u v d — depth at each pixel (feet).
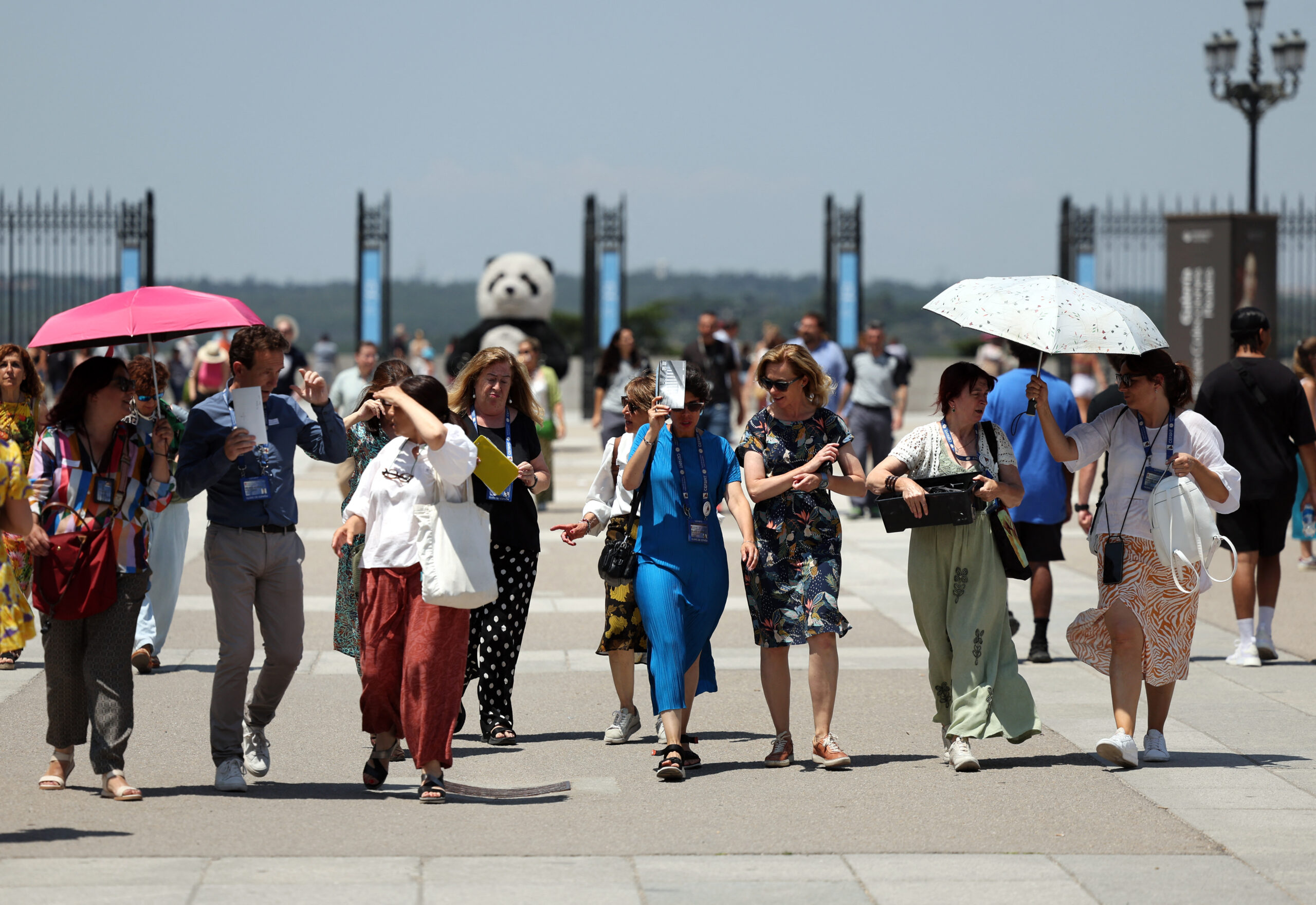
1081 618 52.16
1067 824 43.11
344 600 53.31
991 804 45.37
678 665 48.93
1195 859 39.73
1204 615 82.84
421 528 44.47
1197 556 49.44
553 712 59.57
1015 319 48.83
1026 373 68.90
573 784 47.98
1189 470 49.88
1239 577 68.28
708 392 50.08
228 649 46.01
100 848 39.55
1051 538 69.26
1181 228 180.75
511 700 61.67
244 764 48.01
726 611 84.94
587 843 40.93
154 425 46.34
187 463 45.57
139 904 34.94
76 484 44.50
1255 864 39.24
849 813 44.21
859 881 37.65
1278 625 79.05
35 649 70.59
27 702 58.95
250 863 38.40
